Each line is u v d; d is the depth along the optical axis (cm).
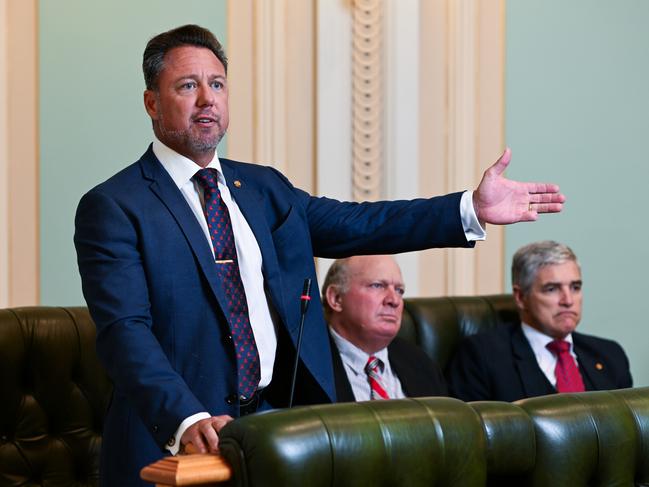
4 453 519
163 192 390
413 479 291
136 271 374
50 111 665
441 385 639
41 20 663
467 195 411
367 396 609
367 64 755
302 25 743
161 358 355
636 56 848
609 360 695
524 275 684
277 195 419
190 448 322
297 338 399
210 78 397
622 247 843
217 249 393
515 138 809
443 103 789
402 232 416
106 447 381
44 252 661
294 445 271
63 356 533
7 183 652
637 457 342
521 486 328
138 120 689
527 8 813
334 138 746
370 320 602
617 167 841
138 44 689
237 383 381
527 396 664
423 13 782
